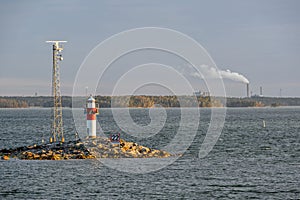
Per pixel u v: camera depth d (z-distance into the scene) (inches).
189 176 4594.0
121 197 3796.8
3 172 4746.6
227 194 3892.7
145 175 4643.2
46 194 3885.3
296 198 3762.3
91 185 4197.8
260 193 3912.4
